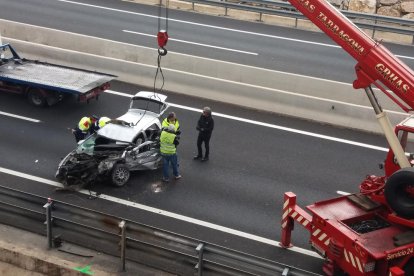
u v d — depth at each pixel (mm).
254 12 29266
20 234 11211
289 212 11359
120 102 18922
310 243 11102
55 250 10766
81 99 17656
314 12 10586
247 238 12062
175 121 14219
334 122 17969
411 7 26953
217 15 29531
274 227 12492
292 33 27250
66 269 10266
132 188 13844
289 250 11711
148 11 29547
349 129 17766
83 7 29703
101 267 10336
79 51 21453
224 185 14148
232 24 28141
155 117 15867
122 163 13773
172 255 10047
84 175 13578
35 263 10531
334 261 10359
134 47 20578
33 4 29812
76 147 15430
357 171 15203
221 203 13344
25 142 15867
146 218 12617
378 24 25719
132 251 10414
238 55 23750
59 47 21797
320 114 18094
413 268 9773
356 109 17609
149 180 14258
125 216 12648
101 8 29672
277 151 16094
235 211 13031
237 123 17750
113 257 10664
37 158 15008
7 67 19078
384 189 10180
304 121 18172
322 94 18672
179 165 15047
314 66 22984
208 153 15266
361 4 27141
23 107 18141
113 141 14367
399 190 9906
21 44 21453
